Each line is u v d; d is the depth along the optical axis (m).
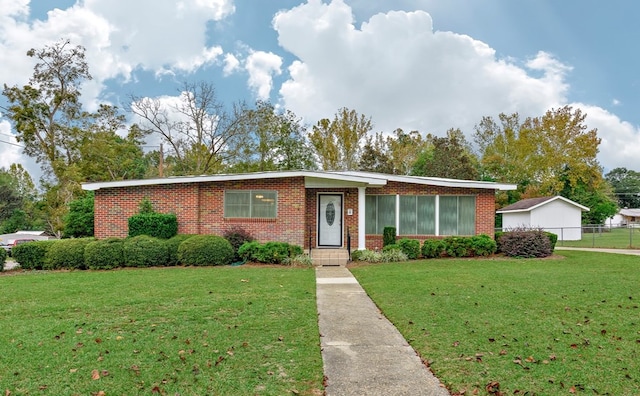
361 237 15.27
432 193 16.20
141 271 11.91
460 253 14.88
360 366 4.74
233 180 15.06
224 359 4.86
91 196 18.39
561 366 4.61
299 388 4.14
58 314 6.93
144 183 14.92
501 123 42.91
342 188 16.38
